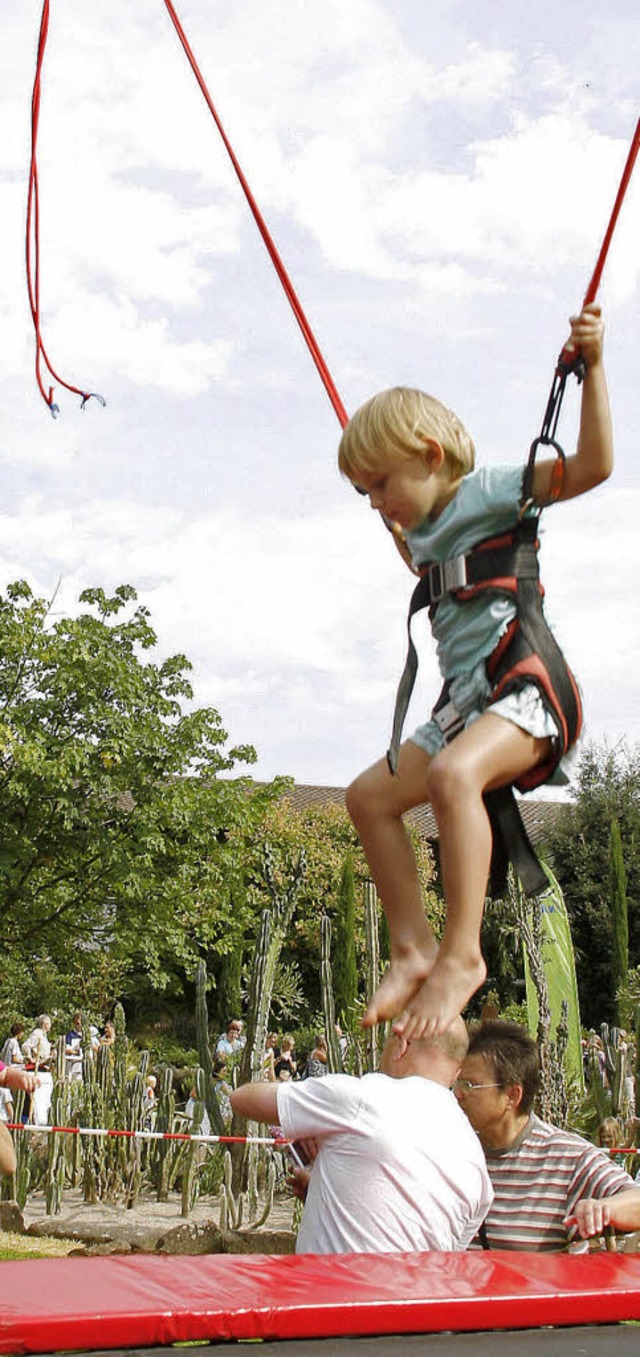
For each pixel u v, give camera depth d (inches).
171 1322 74.7
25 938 879.7
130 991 1055.0
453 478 98.3
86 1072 557.9
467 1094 139.9
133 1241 422.9
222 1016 1187.3
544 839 1358.3
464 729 94.4
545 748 93.3
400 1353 79.4
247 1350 76.1
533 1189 139.3
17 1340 71.4
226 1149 502.3
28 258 132.0
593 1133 449.4
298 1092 121.7
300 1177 132.8
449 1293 82.5
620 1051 516.7
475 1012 1074.7
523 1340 82.5
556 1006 402.9
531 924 396.2
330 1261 91.2
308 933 1167.6
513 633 93.9
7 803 840.3
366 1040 452.1
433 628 100.0
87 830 839.7
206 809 863.7
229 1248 396.2
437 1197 118.1
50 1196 496.1
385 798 102.7
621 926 1250.0
